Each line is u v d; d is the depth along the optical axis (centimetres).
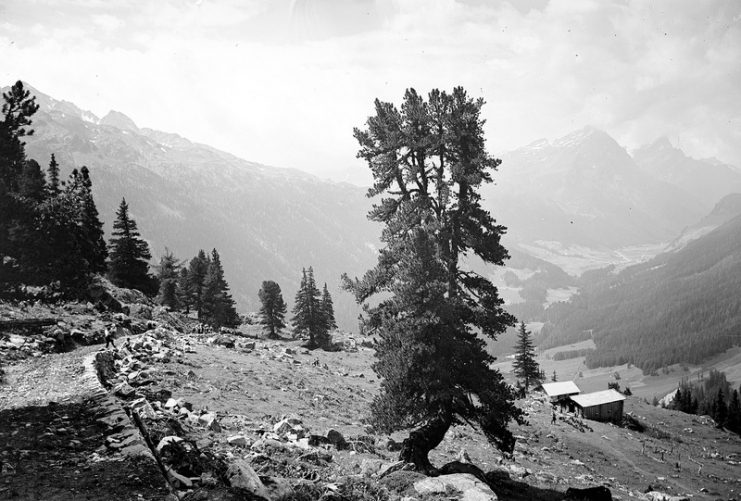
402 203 2239
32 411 1664
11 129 3697
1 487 1048
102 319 3922
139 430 1503
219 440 1688
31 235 3869
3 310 3303
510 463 3309
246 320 12862
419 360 1925
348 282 2241
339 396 3728
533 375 10469
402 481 1628
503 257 2106
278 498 1229
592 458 5409
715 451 8112
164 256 9481
